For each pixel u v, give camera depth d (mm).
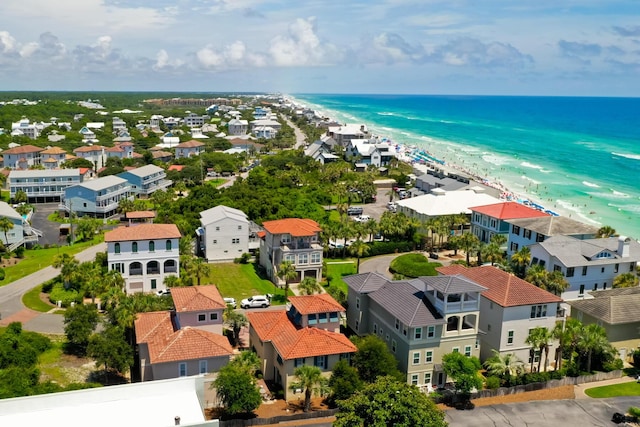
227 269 105625
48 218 148625
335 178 185375
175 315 66188
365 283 74125
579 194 183500
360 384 58938
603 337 66750
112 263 89812
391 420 46875
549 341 67375
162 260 92500
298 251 97438
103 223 142750
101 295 79812
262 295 91938
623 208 164000
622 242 90812
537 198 176125
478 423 57688
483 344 70562
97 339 63719
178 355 57656
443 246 123125
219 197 143250
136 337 62219
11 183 164500
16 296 89938
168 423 41125
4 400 41000
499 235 109000
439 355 65188
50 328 77875
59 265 92875
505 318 66812
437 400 61688
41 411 41688
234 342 74625
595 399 63156
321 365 61625
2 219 114938
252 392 56031
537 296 68438
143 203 149250
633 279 86688
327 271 104938
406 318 63312
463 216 124125
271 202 138000
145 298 72000
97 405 42844
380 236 127750
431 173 173000
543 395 63875
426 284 66562
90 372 66062
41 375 63625
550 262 89875
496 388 63656
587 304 76125
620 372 68625
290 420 56719
